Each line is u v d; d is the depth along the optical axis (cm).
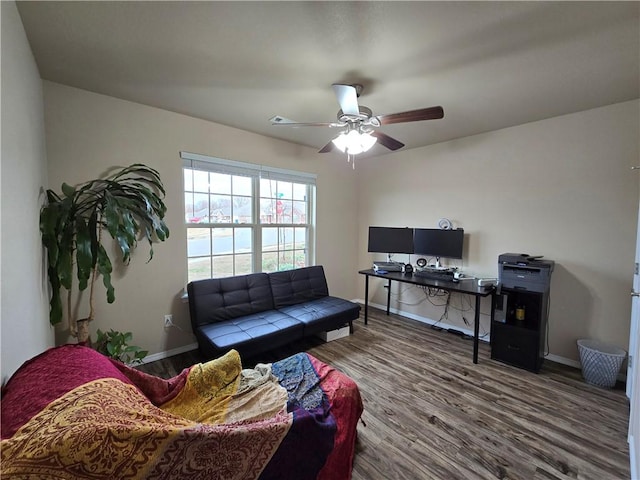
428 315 378
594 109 246
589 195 251
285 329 262
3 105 108
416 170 382
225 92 223
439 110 183
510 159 297
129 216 208
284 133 326
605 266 245
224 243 316
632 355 192
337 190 427
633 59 172
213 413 138
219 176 309
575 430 180
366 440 171
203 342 246
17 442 69
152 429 88
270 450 115
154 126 256
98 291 235
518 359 258
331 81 203
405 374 246
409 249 368
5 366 99
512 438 173
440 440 171
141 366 255
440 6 131
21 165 132
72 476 72
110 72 194
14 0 126
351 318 325
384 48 164
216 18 141
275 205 361
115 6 132
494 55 170
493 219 312
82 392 92
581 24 142
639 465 127
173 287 275
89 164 225
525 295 272
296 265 390
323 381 168
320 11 135
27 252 135
